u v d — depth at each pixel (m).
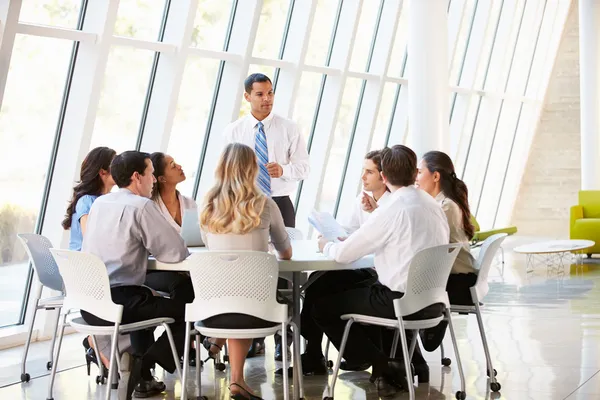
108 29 7.00
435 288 4.67
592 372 5.53
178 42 7.91
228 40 8.98
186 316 4.43
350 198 12.03
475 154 16.39
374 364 5.01
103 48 7.02
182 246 4.67
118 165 4.78
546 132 18.05
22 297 7.18
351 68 11.45
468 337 6.93
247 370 5.73
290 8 9.88
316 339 5.59
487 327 7.38
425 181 5.45
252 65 9.69
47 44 6.88
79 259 4.44
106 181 5.42
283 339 4.32
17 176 6.95
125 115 7.96
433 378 5.45
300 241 6.05
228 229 4.48
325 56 10.81
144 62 7.99
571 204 17.97
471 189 16.53
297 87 10.00
